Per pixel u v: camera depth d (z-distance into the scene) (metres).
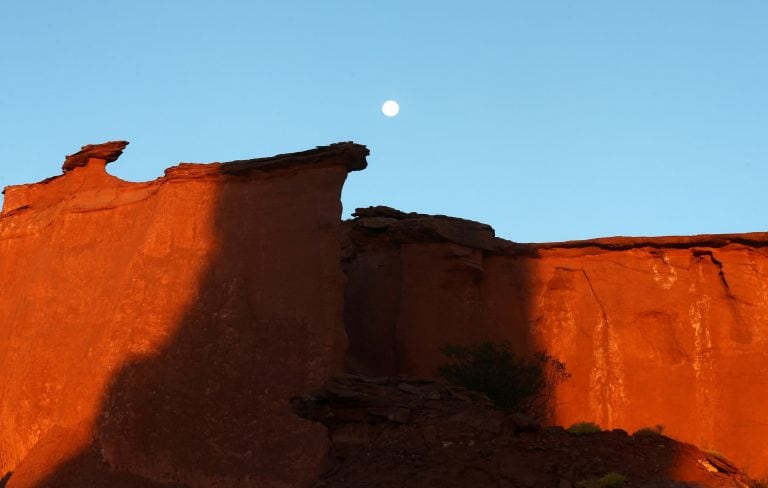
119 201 32.09
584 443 22.52
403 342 30.34
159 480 26.12
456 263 30.62
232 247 28.39
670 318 29.31
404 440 23.62
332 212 27.30
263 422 25.66
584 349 29.61
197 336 27.55
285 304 26.92
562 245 30.80
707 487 20.88
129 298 29.02
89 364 29.02
